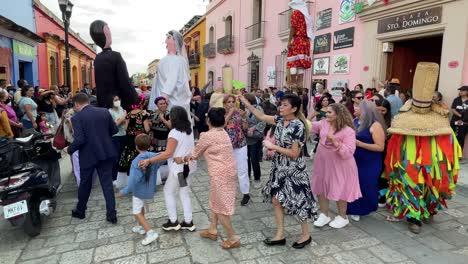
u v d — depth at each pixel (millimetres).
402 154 3738
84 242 3492
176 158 3506
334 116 3459
